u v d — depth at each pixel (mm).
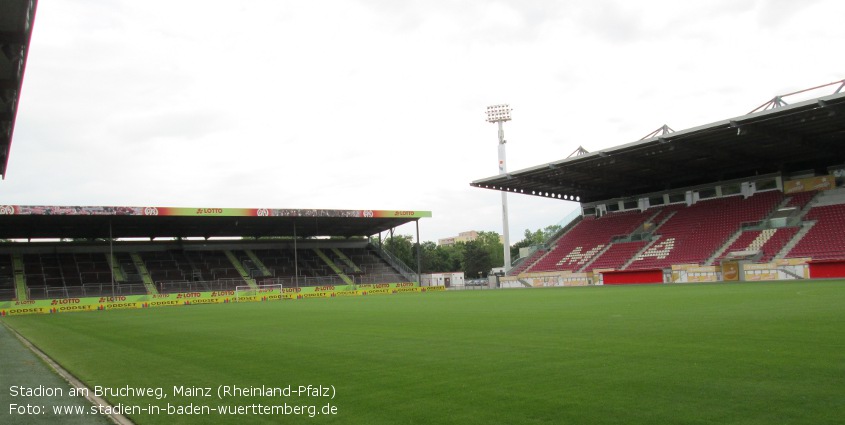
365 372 8891
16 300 41844
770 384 6816
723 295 24078
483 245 111500
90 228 50844
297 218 54156
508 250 63000
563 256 58781
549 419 5832
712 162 47156
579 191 60812
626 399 6449
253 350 12211
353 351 11359
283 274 58781
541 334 12797
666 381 7238
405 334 14148
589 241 58750
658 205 57719
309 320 20422
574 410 6105
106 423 6477
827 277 37156
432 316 19844
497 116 66375
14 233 50219
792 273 38844
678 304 20109
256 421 6289
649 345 10289
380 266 64188
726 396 6375
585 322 15109
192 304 45719
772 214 46250
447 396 7004
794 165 48688
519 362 9148
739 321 13430
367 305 30141
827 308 15703
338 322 18891
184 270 55344
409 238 111500
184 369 10008
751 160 46844
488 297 34125
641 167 48000
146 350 13164
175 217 48188
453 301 30672
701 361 8453
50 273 50062
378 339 13289
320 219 55844
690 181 55719
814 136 39344
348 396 7262
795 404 5945
